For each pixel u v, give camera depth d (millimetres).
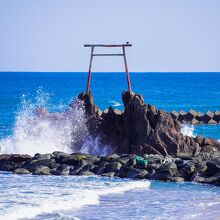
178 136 45188
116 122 48250
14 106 122750
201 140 46406
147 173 39094
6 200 31391
